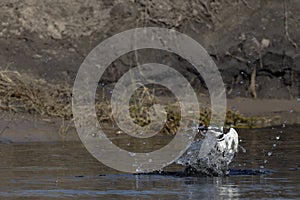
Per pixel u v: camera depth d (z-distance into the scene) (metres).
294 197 27.31
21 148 39.72
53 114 46.34
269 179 31.11
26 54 57.06
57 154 37.66
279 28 61.19
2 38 57.66
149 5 60.56
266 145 41.72
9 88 47.38
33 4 59.47
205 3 61.72
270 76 59.97
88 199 26.80
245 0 62.28
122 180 30.75
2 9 59.00
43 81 50.28
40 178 30.88
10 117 45.31
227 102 57.00
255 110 55.59
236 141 32.75
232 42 60.31
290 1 62.25
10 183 29.73
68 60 57.25
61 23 59.19
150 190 28.55
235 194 27.83
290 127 50.09
